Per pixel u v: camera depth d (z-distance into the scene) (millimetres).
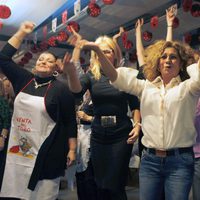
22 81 2324
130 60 5000
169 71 1808
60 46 5758
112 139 2271
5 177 2246
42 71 2254
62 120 2258
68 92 2254
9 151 2262
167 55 1813
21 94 2268
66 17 3875
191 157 1744
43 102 2197
